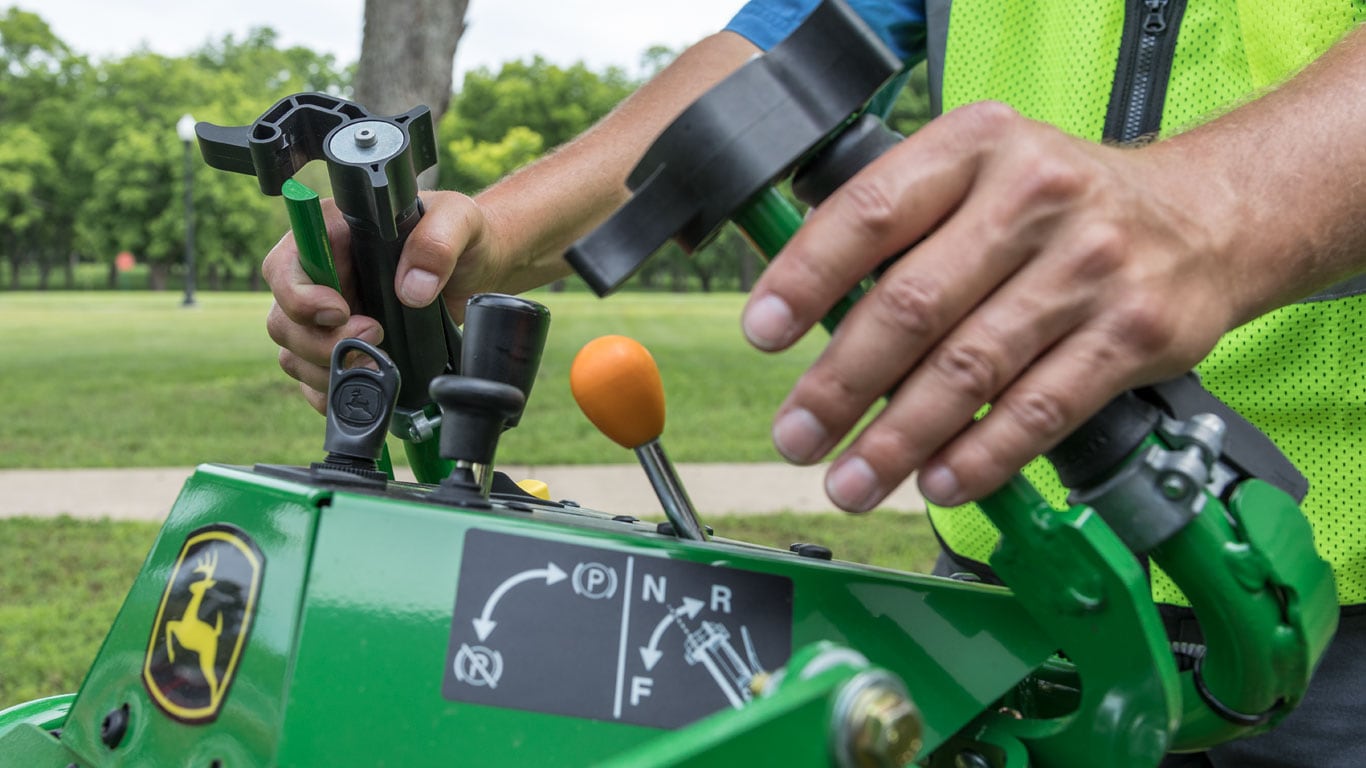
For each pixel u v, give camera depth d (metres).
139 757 0.58
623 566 0.56
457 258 0.88
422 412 0.91
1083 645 0.53
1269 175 0.53
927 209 0.46
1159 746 0.52
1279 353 0.89
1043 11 1.00
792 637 0.57
